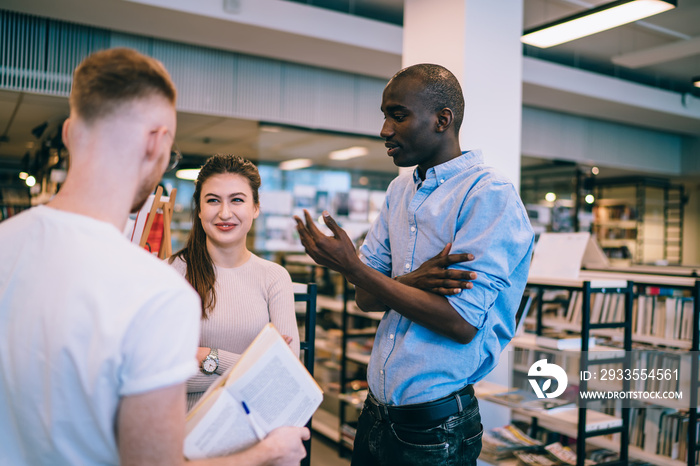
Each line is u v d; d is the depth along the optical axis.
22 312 0.70
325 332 4.90
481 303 1.14
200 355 1.48
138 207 0.80
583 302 2.63
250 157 7.61
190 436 0.78
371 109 6.04
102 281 0.67
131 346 0.65
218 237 1.59
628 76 7.40
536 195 8.08
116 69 0.72
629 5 3.65
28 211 0.77
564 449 2.84
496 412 3.33
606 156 8.16
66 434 0.69
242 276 1.65
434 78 1.25
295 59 5.37
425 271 1.20
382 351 1.33
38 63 4.38
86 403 0.67
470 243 1.17
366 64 5.49
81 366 0.65
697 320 2.83
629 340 2.74
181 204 7.57
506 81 3.51
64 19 4.38
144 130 0.74
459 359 1.23
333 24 4.79
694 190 11.23
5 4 4.06
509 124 3.52
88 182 0.73
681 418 2.91
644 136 8.63
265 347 0.86
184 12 4.19
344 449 3.93
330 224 1.10
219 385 0.85
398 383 1.26
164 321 0.67
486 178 1.22
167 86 0.76
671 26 5.74
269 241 7.11
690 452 2.78
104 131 0.72
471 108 3.35
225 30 4.59
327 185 7.67
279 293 1.66
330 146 6.71
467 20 3.34
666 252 10.21
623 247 9.84
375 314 4.09
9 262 0.73
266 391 0.84
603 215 10.29
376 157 7.29
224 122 5.64
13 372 0.70
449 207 1.26
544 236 3.27
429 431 1.23
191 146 7.23
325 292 5.06
